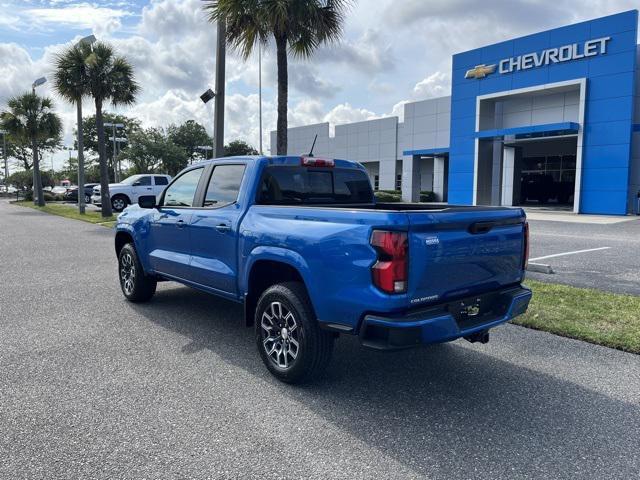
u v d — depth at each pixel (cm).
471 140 2844
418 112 3831
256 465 295
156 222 599
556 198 3350
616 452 310
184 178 575
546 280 795
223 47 1070
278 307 415
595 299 661
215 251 497
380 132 4312
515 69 2595
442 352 492
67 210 2888
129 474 284
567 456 305
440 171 3734
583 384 414
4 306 667
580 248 1165
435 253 345
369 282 338
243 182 482
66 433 330
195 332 552
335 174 542
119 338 530
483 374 436
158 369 443
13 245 1318
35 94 3219
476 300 387
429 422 349
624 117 2203
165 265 590
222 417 354
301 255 386
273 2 1019
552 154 3347
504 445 319
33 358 468
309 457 304
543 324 560
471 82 2816
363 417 356
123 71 2225
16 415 354
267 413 361
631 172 2302
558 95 2566
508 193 3109
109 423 343
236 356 477
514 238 414
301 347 392
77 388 400
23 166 7525
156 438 324
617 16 2189
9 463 294
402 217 329
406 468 293
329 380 422
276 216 425
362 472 288
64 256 1127
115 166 4703
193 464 295
